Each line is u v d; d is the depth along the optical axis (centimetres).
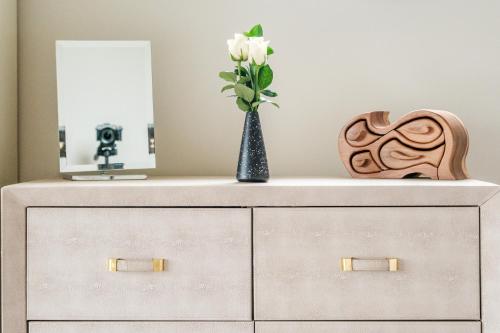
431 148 132
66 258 118
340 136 144
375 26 160
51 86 160
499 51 159
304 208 117
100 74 143
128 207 118
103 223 118
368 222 117
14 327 118
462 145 132
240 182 130
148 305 118
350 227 117
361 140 141
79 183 127
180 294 118
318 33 160
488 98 160
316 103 161
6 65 150
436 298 117
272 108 161
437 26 160
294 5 160
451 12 159
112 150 143
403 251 117
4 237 117
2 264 117
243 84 132
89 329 118
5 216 117
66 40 153
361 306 117
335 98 161
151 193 118
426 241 117
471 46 159
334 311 117
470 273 116
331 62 160
